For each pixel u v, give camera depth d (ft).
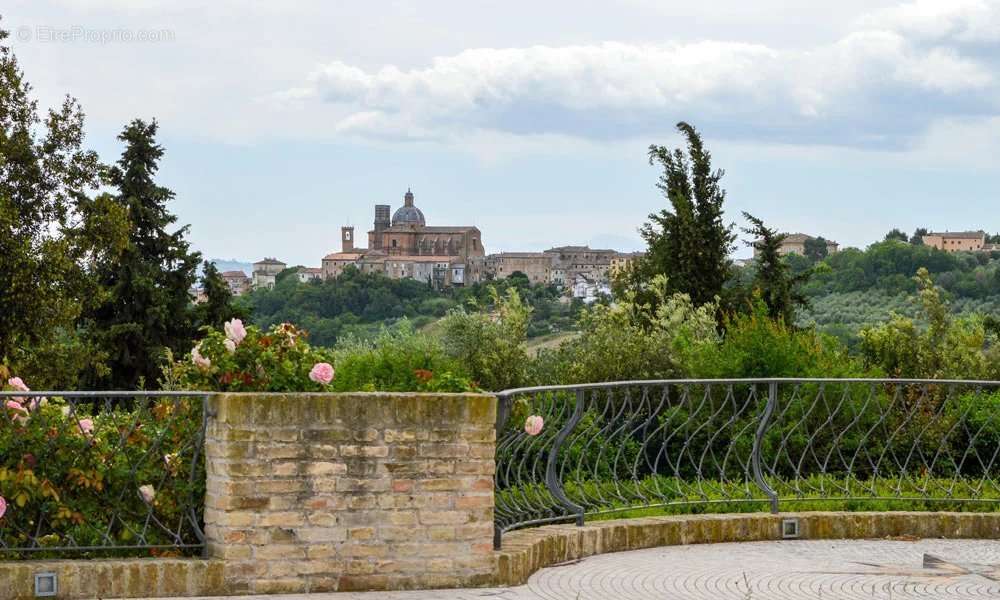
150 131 178.91
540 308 278.05
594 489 35.68
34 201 153.58
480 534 27.25
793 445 45.83
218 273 175.52
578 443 36.09
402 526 26.58
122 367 167.02
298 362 28.81
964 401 46.14
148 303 167.43
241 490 25.55
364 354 67.31
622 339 62.34
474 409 27.12
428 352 67.31
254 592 25.61
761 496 37.81
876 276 234.17
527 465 33.04
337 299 448.65
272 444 25.75
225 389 28.09
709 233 92.73
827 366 52.65
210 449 26.14
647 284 91.50
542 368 69.72
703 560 32.01
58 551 25.99
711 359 54.13
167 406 27.20
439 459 26.86
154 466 26.71
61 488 26.03
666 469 46.39
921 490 39.14
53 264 141.38
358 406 26.30
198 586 25.31
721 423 46.32
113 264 165.89
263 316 438.81
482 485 27.25
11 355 138.41
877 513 36.14
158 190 175.73
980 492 38.88
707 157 94.22
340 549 26.13
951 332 71.61
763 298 91.40
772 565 31.45
